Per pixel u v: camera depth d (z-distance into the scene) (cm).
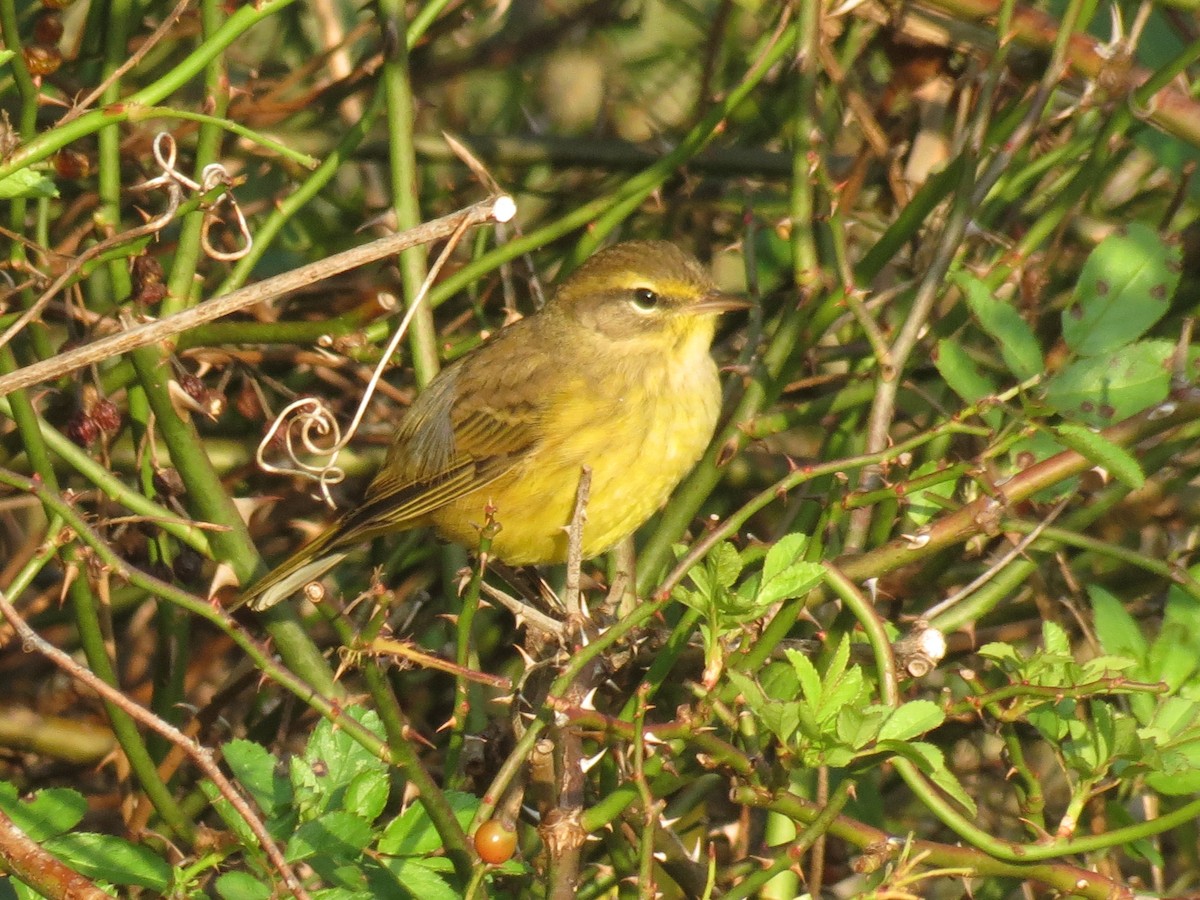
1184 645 781
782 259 1296
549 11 1508
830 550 953
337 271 710
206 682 1269
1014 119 966
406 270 1027
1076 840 700
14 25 917
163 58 1342
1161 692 717
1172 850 1102
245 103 1288
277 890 668
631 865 830
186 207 843
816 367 1139
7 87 1052
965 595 867
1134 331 805
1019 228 1186
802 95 950
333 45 1375
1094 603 800
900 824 1138
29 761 1221
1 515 1343
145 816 1061
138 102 809
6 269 1063
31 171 825
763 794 712
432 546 1234
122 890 938
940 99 1127
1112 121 939
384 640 727
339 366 1168
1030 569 882
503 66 1433
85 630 877
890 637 828
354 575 1310
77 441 1024
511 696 791
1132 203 1270
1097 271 812
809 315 951
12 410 883
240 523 924
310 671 904
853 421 1063
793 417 1004
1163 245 813
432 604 1234
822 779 849
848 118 1219
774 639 770
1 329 1000
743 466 1241
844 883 1050
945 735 1090
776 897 845
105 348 717
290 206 988
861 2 1000
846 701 668
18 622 685
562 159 1324
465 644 746
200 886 731
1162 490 1085
